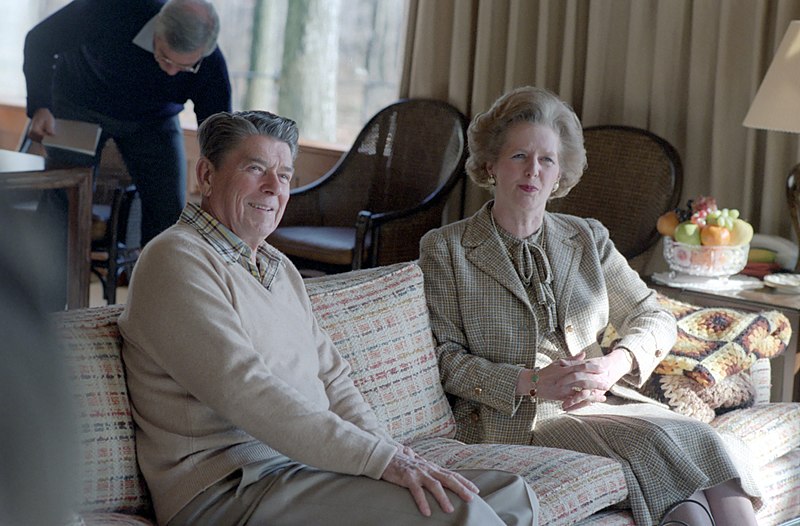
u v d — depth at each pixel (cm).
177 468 170
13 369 29
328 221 436
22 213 31
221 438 173
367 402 214
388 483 171
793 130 299
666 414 231
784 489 249
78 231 369
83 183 367
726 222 302
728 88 362
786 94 303
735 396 254
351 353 213
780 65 306
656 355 239
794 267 329
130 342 175
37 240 30
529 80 426
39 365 29
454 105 439
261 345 181
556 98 241
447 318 236
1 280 29
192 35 405
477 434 234
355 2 560
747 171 359
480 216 242
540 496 193
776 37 347
